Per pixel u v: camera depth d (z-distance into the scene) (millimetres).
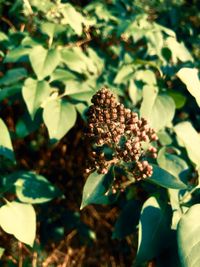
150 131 335
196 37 660
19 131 397
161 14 667
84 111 388
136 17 527
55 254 543
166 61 480
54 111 366
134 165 308
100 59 499
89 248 576
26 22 495
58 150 573
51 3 437
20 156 581
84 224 521
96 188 303
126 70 466
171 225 308
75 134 556
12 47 472
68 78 405
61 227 502
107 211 587
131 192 440
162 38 483
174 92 432
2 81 424
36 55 387
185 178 344
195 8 707
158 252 297
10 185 375
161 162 348
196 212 281
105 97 314
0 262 462
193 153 343
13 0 542
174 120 551
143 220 302
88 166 309
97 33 508
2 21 558
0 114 549
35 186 371
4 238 468
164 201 318
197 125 558
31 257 467
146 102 386
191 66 493
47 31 403
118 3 566
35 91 376
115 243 580
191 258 262
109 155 353
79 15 426
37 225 498
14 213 335
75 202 572
